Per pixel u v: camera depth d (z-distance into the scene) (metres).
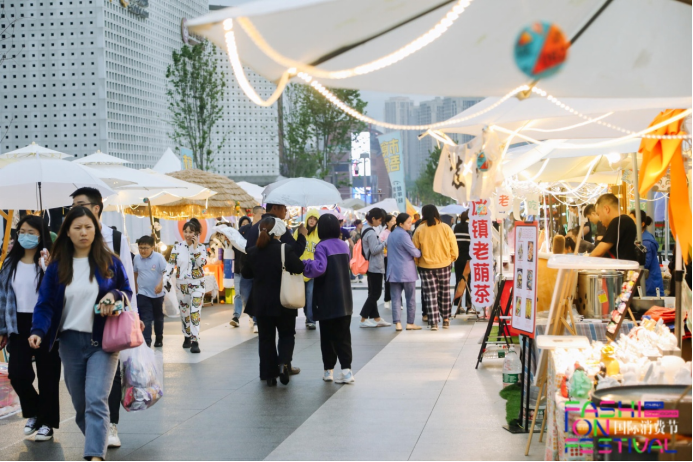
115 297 5.59
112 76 74.88
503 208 10.20
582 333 6.76
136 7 78.81
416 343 11.45
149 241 10.52
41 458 5.85
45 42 73.44
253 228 9.65
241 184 25.36
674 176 5.42
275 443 6.07
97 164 13.86
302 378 8.95
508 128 7.86
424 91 4.94
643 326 6.18
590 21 4.23
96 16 73.12
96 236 5.77
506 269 12.20
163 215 19.12
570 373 4.94
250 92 4.16
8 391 7.53
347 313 8.45
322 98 41.09
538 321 7.16
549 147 9.03
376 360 10.03
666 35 4.31
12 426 7.00
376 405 7.36
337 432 6.36
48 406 6.39
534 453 5.57
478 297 9.29
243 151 90.06
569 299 6.37
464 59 4.48
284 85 4.39
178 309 11.32
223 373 9.35
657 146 5.66
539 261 8.32
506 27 4.24
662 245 16.41
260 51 4.15
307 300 13.55
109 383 5.68
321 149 45.47
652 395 4.44
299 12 3.77
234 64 3.99
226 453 5.82
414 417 6.82
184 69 43.78
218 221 19.50
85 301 5.66
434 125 5.38
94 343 5.67
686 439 4.23
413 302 13.05
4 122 73.94
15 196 9.00
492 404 7.27
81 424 5.86
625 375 4.90
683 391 4.52
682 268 6.45
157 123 83.81
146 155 81.38
